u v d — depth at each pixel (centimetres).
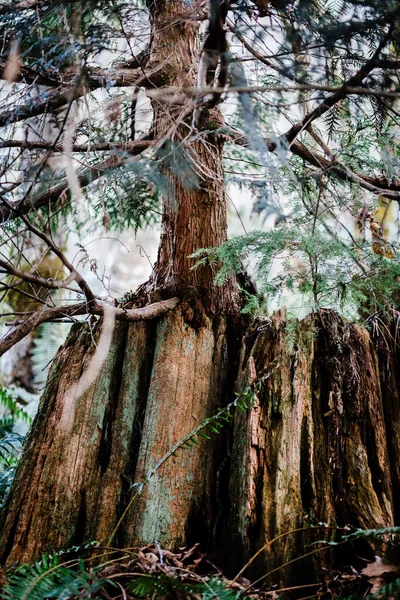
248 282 313
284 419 249
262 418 252
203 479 254
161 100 231
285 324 273
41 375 450
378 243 284
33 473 248
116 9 209
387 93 189
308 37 202
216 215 290
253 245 263
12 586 177
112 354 276
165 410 259
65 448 253
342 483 243
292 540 223
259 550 209
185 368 270
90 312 235
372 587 192
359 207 287
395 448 263
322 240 238
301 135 296
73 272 206
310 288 254
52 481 246
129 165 202
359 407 259
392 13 178
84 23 210
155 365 269
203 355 277
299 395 254
